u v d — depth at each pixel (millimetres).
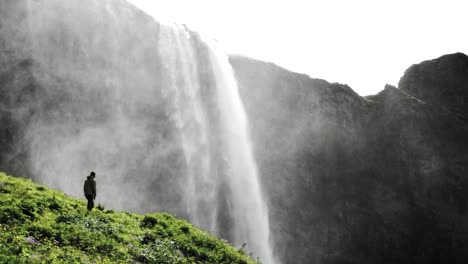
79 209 17844
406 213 66062
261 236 55844
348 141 68688
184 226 20406
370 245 61031
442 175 71625
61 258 11734
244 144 59969
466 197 71125
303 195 60438
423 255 63438
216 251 19125
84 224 15633
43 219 14531
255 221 56156
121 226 17453
